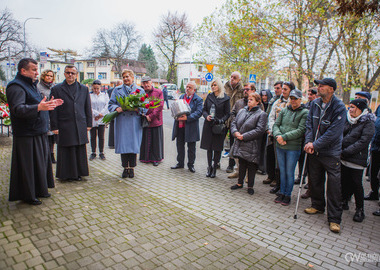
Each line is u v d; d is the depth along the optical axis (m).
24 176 3.81
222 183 5.57
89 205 4.07
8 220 3.47
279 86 5.61
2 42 40.00
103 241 3.14
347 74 12.22
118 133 5.29
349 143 4.32
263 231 3.68
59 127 4.76
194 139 6.07
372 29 11.31
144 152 6.71
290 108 4.64
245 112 5.11
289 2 12.12
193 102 6.11
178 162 6.42
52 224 3.44
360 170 4.25
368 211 4.70
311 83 13.09
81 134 4.87
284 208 4.52
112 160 6.82
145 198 4.51
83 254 2.86
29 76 3.76
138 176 5.66
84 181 5.14
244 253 3.12
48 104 3.60
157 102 5.32
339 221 3.87
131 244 3.12
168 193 4.80
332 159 3.93
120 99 5.07
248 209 4.37
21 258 2.73
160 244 3.16
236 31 13.29
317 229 3.86
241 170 5.21
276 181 5.18
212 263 2.88
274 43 12.66
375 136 5.06
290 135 4.42
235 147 5.09
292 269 2.89
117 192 4.68
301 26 12.39
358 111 4.27
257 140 4.93
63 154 4.87
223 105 5.73
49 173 4.29
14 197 3.86
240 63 14.39
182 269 2.74
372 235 3.78
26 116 3.54
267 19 12.80
